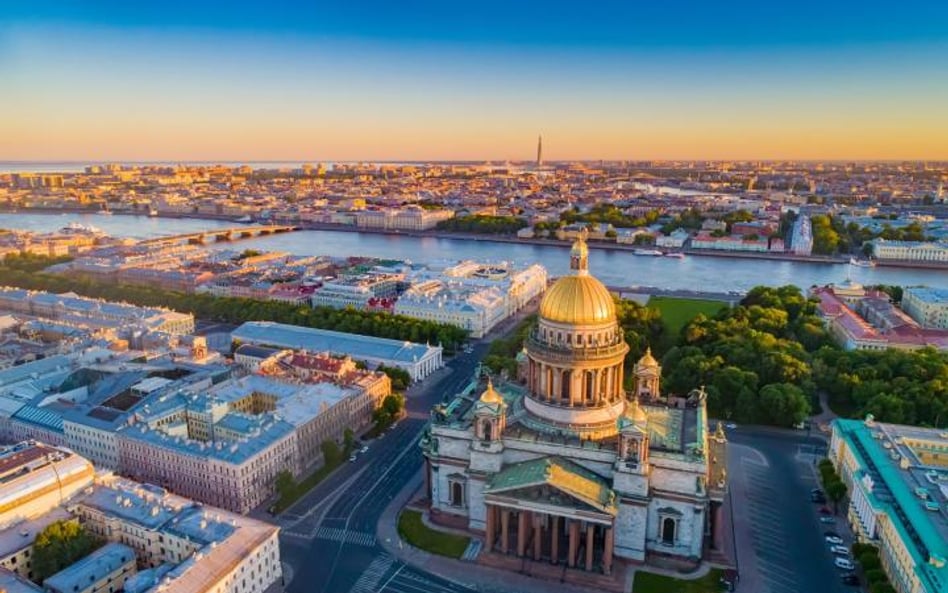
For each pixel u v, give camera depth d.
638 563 191.00
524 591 179.12
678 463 187.62
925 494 186.25
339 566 189.50
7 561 171.88
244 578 168.38
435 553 195.38
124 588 159.00
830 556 192.75
